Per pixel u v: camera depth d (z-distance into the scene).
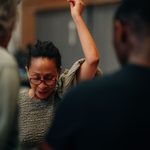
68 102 1.26
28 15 6.50
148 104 1.25
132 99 1.25
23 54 4.38
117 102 1.25
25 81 2.72
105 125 1.24
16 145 1.39
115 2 5.38
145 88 1.26
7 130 1.31
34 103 2.07
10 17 1.38
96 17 5.67
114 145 1.23
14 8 1.39
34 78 2.05
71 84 2.07
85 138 1.24
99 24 5.64
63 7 6.09
